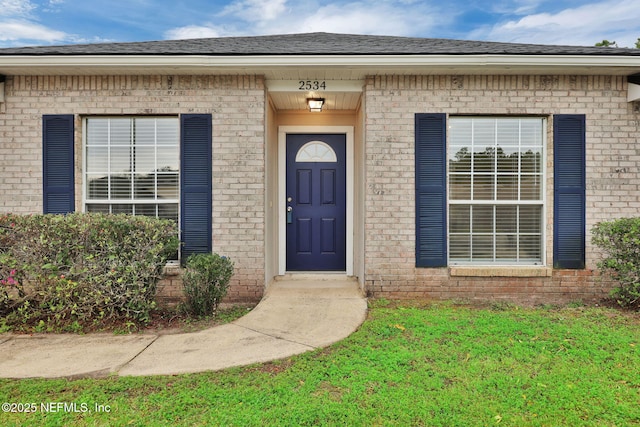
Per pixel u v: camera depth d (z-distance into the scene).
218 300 4.52
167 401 2.55
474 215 5.33
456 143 5.32
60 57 4.67
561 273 5.14
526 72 5.03
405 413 2.40
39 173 5.14
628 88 5.11
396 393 2.63
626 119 5.12
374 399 2.55
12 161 5.14
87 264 4.12
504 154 5.32
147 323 4.15
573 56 4.66
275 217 6.24
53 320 4.15
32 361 3.19
